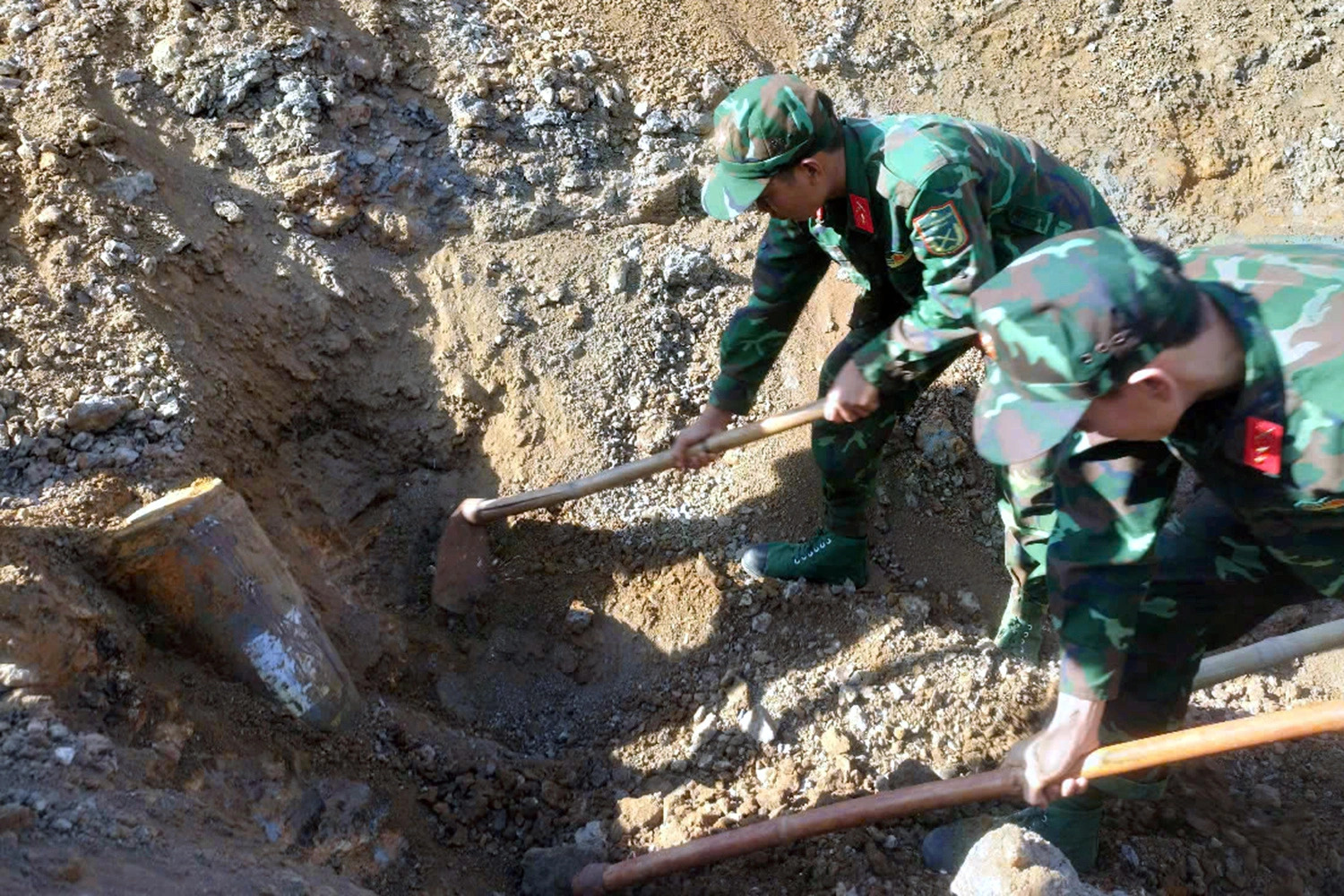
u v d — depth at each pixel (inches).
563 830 126.9
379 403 153.9
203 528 117.7
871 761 128.5
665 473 155.6
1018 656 142.6
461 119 167.6
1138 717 107.7
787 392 161.6
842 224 121.1
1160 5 207.6
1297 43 200.5
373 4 172.9
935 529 158.4
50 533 116.0
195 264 146.7
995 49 205.9
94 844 90.4
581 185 170.2
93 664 108.3
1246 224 192.2
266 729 117.7
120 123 152.0
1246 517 93.3
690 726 135.6
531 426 155.3
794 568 145.4
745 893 115.7
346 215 157.8
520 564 150.0
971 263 110.3
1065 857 103.2
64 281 137.3
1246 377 83.6
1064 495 94.3
